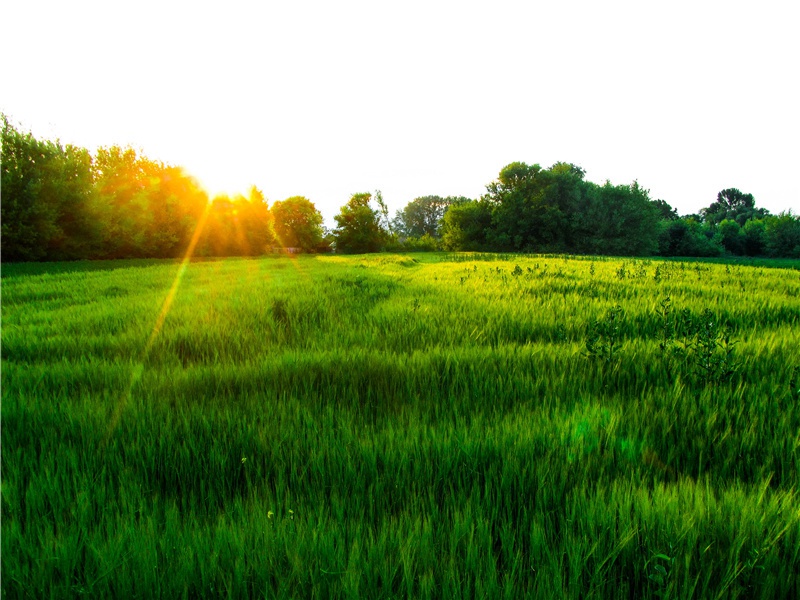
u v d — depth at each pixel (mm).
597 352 3879
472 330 5328
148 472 2324
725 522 1727
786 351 3984
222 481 2186
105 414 2879
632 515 1791
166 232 42656
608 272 13672
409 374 3607
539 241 60656
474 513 1849
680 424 2656
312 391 3389
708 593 1439
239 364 4203
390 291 9258
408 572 1478
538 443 2412
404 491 2045
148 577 1505
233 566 1559
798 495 1927
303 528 1706
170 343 4918
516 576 1540
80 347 4785
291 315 6512
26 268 22906
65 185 30781
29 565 1615
